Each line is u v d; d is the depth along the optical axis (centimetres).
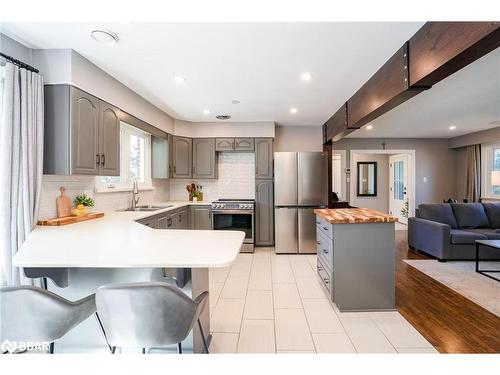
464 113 438
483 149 604
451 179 679
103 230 205
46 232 198
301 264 394
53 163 223
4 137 188
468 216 445
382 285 250
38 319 120
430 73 189
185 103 379
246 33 202
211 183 518
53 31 198
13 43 207
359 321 233
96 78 255
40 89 214
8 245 190
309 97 354
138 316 113
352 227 250
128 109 314
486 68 268
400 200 732
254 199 493
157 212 326
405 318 238
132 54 234
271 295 286
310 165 459
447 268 367
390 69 243
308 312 249
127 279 172
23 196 198
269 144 486
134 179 391
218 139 489
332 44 219
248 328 223
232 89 323
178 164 473
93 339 174
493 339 205
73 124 224
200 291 183
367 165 791
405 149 677
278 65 257
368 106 296
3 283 187
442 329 220
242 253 457
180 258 135
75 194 267
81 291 173
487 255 396
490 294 285
